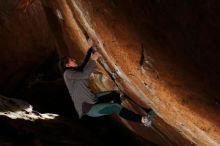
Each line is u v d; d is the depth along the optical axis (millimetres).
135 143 10289
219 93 2783
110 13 3457
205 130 3715
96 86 7660
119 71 4969
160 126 6172
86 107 4012
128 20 3168
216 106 3025
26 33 11289
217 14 2244
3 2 10523
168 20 2643
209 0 2238
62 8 6414
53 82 12336
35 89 12070
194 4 2352
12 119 7707
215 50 2436
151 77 3674
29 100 11875
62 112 12172
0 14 10625
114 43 3961
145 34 3039
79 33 6215
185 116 3848
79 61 8648
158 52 3057
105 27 3871
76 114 12031
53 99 12266
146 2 2734
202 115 3414
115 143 10516
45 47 11836
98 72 6672
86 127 10523
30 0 10586
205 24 2371
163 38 2844
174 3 2490
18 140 6508
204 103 3154
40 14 11469
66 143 7660
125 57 3967
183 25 2541
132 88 5141
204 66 2646
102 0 3438
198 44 2533
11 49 11078
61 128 8945
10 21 10828
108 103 3934
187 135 4980
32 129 7684
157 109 4844
